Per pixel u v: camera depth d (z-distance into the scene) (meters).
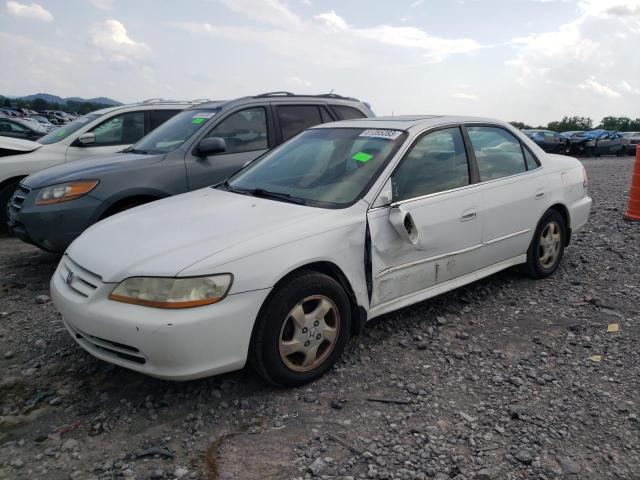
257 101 6.43
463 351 3.76
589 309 4.48
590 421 2.92
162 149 5.92
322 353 3.38
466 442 2.75
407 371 3.48
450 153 4.25
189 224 3.40
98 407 3.11
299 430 2.87
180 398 3.18
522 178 4.77
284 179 4.09
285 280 3.16
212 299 2.87
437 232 3.94
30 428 2.91
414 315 4.37
